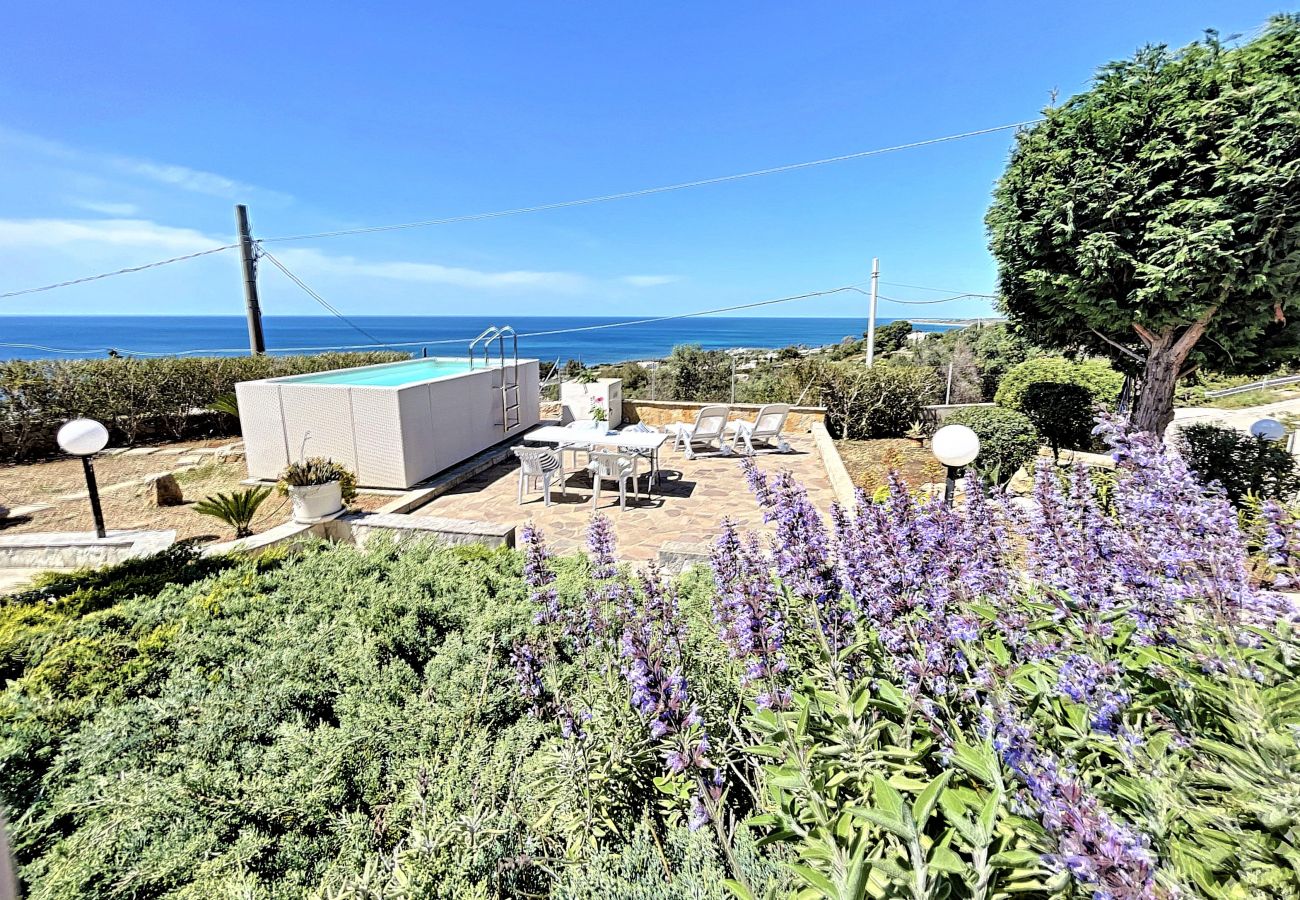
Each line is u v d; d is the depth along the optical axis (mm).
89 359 9898
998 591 1827
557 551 5254
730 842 1523
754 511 6348
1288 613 1400
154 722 2150
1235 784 1039
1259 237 4293
